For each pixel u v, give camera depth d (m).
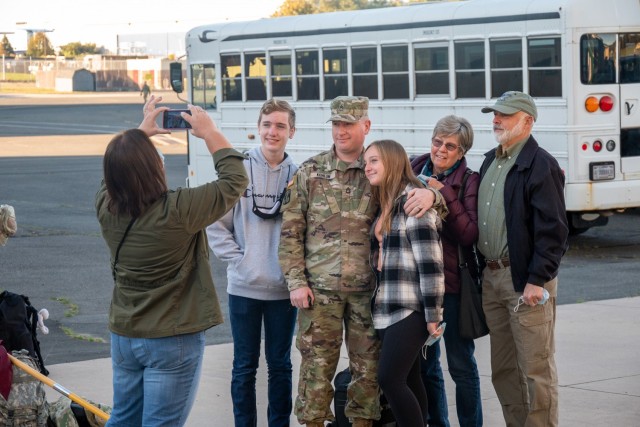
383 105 14.91
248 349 5.75
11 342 5.42
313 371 5.34
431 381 5.76
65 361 8.05
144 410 4.50
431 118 14.34
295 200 5.34
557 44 13.05
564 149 13.15
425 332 5.05
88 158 30.14
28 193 21.73
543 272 5.12
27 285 11.69
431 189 5.07
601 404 6.54
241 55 17.06
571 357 7.80
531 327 5.25
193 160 18.62
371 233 5.23
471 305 5.48
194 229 4.43
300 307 5.29
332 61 15.56
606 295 10.70
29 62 114.81
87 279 12.08
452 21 13.95
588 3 12.97
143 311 4.45
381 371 5.05
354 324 5.30
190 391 4.53
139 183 4.39
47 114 53.66
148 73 93.62
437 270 4.98
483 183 5.44
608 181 13.34
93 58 109.38
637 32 13.34
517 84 13.45
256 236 5.66
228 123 17.47
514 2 13.38
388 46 14.75
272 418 5.81
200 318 4.47
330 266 5.25
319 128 15.85
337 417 5.48
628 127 13.42
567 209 13.23
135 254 4.44
